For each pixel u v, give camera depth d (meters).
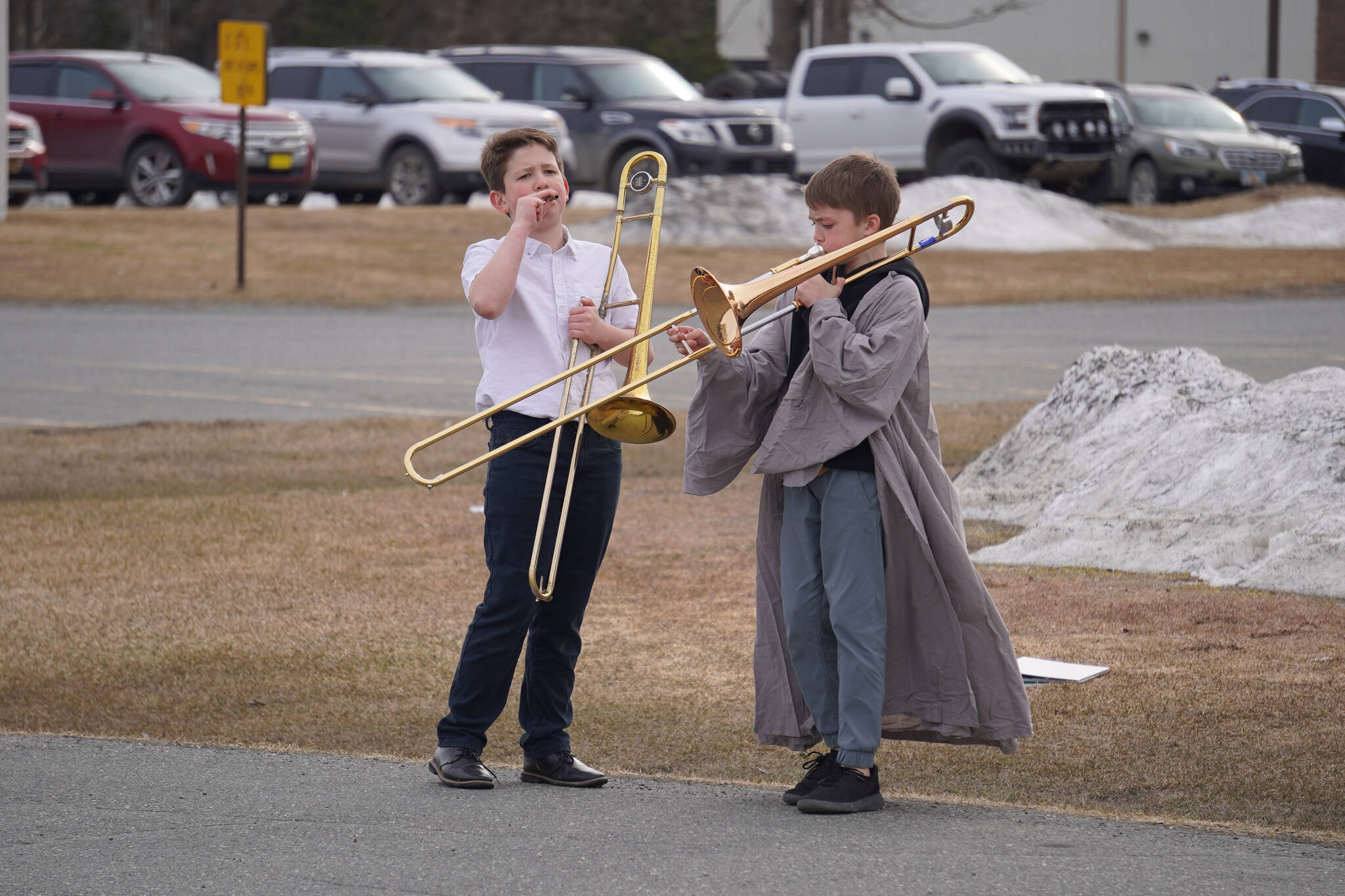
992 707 12.09
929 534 11.97
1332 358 39.16
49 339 44.41
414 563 21.36
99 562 21.34
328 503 24.91
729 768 14.05
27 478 26.73
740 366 12.28
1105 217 69.94
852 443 11.70
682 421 32.69
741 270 58.03
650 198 67.69
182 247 60.41
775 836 11.55
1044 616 17.98
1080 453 23.78
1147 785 13.09
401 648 17.70
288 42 147.75
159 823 12.00
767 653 12.62
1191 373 24.06
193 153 67.56
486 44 128.50
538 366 12.86
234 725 15.28
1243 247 68.56
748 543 22.28
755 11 145.75
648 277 12.95
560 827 11.83
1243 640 16.83
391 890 10.59
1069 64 137.88
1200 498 21.17
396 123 70.81
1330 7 137.25
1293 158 80.81
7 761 13.74
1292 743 13.81
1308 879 10.63
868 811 12.16
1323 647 16.44
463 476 27.19
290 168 68.50
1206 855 11.13
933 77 71.12
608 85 72.06
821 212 12.16
